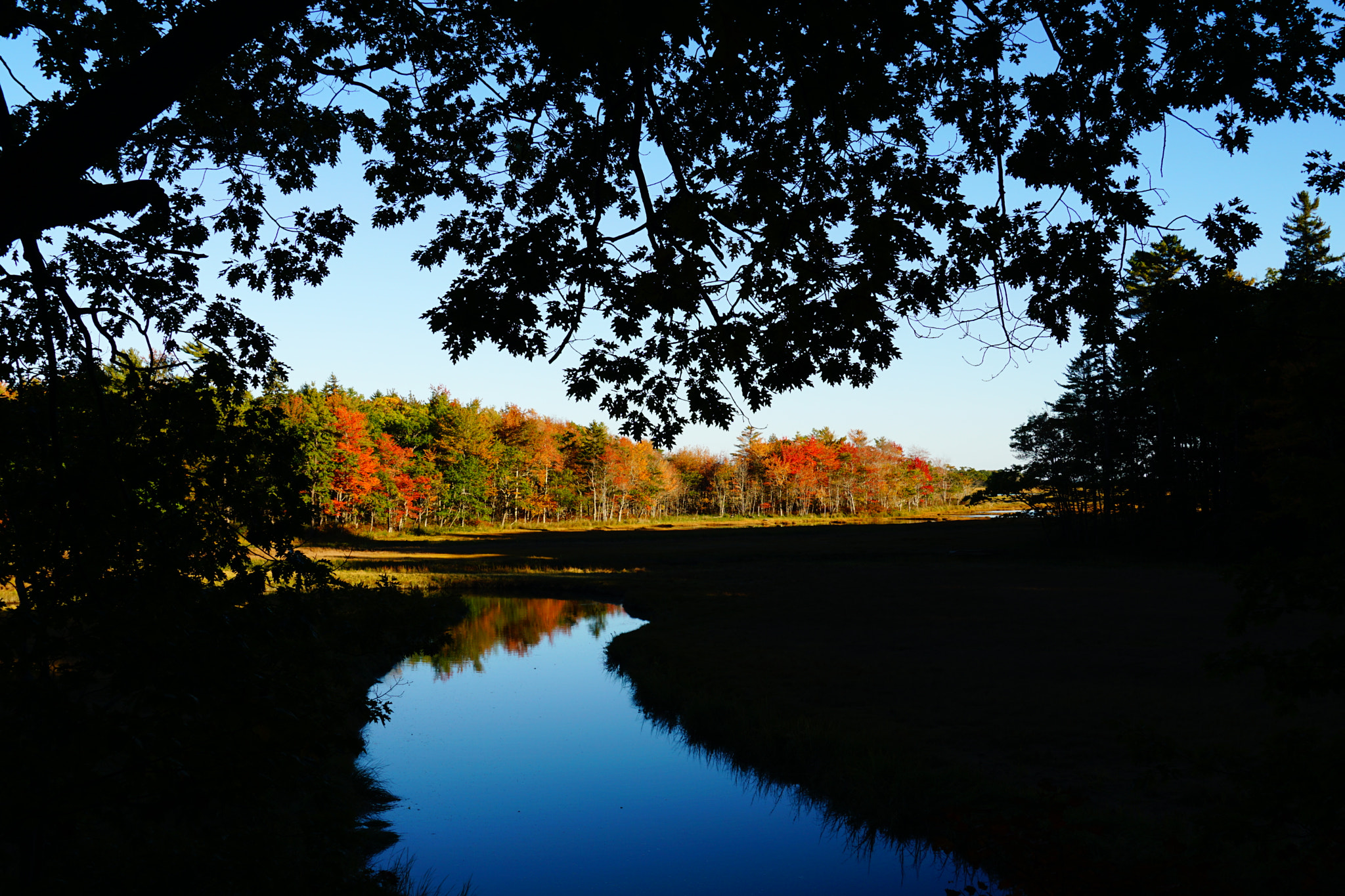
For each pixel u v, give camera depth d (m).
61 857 4.76
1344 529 5.01
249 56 7.14
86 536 4.34
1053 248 5.84
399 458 99.88
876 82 5.39
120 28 6.00
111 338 5.67
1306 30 5.70
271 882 4.97
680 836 10.16
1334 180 5.63
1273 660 5.20
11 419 4.39
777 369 6.38
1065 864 5.19
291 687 4.70
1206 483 49.22
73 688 4.18
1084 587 33.75
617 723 15.54
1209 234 5.66
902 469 143.88
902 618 25.47
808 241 5.86
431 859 9.40
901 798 10.45
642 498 127.81
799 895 8.43
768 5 4.84
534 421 119.69
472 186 7.47
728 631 23.53
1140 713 13.36
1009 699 14.68
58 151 3.44
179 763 4.01
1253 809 5.02
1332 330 4.60
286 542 4.93
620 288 6.64
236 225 7.89
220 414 4.96
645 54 4.95
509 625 29.00
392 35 7.06
